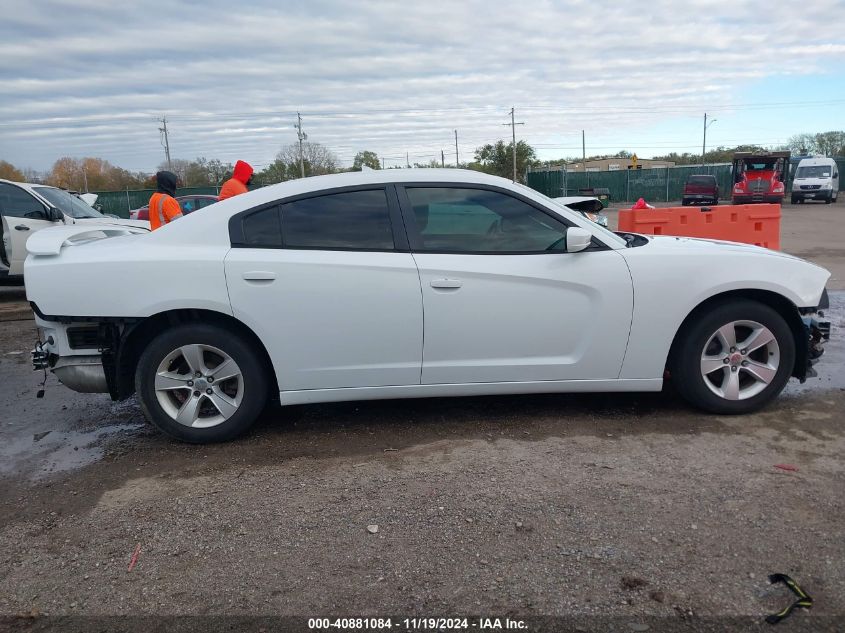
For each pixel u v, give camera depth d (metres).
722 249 4.32
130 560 2.90
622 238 4.85
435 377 4.13
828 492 3.29
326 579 2.71
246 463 3.87
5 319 8.70
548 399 4.79
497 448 3.94
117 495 3.52
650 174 46.38
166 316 4.08
